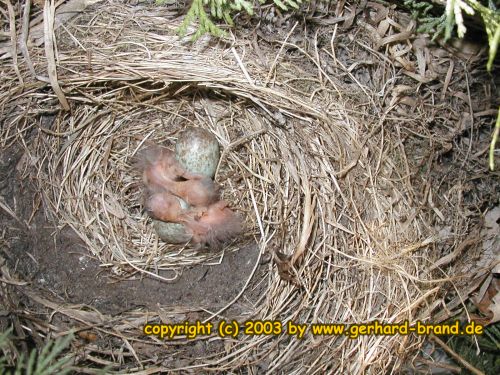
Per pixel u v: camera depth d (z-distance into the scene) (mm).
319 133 235
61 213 255
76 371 227
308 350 232
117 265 263
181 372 236
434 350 247
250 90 232
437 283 237
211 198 256
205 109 263
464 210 248
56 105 244
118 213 272
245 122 258
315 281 233
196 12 196
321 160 234
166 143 278
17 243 238
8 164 238
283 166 247
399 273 230
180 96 258
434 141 242
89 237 262
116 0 243
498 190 249
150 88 248
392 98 238
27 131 243
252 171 258
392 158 241
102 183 267
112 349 235
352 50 239
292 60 238
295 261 233
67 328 233
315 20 232
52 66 224
